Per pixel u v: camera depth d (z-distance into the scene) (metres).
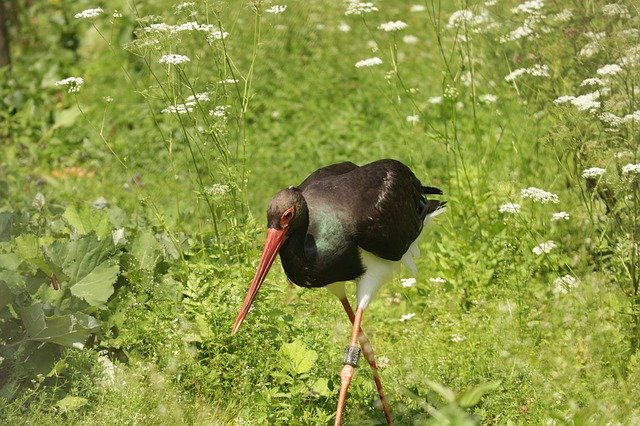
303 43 20.83
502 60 15.22
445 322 11.91
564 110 11.67
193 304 10.87
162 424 9.48
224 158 11.86
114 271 11.05
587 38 13.04
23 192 16.31
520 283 12.21
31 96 20.03
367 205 10.17
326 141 18.14
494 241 13.11
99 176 17.20
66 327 10.02
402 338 12.04
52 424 9.24
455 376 10.70
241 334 10.62
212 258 11.85
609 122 11.52
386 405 10.02
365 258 10.29
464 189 14.58
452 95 13.78
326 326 11.24
